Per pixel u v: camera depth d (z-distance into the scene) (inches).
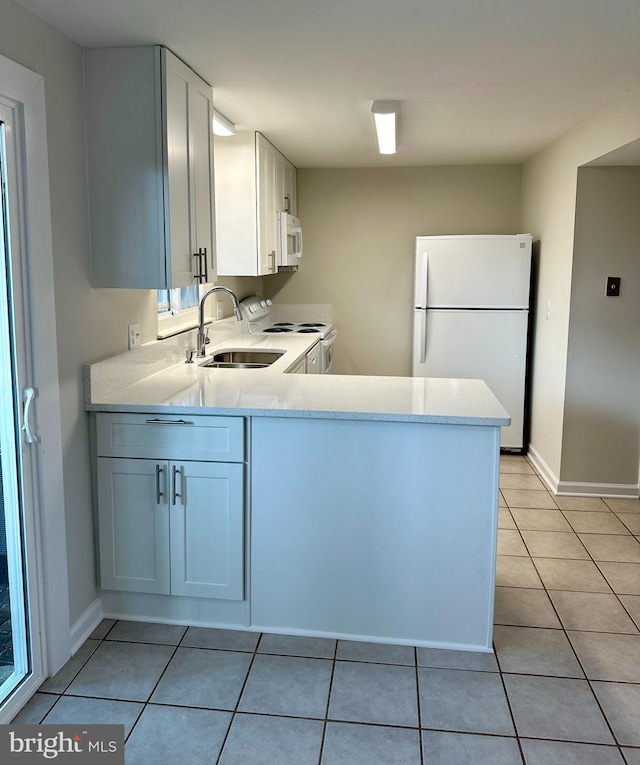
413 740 81.7
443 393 111.0
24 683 88.3
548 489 175.6
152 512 105.4
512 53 102.9
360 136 168.7
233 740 81.4
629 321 163.2
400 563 102.0
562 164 169.8
